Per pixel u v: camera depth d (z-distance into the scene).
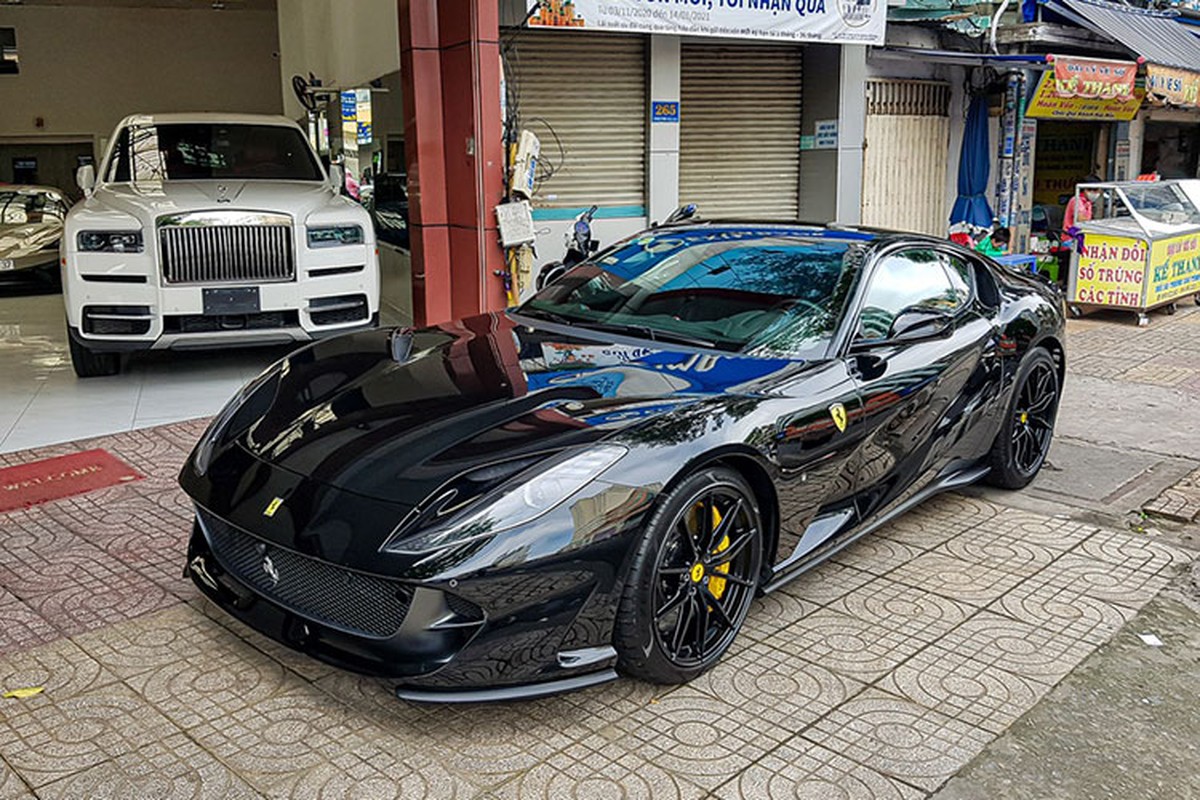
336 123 12.98
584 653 3.03
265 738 2.99
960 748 3.00
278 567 3.16
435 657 2.86
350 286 7.58
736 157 10.61
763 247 4.58
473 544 2.81
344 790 2.75
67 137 22.19
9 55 21.56
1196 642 3.72
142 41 22.28
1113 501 5.27
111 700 3.19
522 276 7.98
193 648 3.53
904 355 4.23
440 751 2.94
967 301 4.91
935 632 3.75
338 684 3.30
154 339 7.11
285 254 7.27
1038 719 3.18
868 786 2.81
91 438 6.11
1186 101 12.55
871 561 4.43
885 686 3.35
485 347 4.04
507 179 7.86
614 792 2.76
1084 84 11.23
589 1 8.52
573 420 3.25
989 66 11.98
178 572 4.16
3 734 3.00
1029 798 2.78
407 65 7.99
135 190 7.57
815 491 3.73
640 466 3.08
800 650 3.60
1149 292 10.58
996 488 5.46
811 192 10.88
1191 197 11.66
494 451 3.09
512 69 8.98
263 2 21.50
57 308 11.34
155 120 8.41
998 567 4.39
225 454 3.49
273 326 7.37
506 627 2.87
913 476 4.39
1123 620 3.88
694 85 10.23
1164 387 7.91
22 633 3.63
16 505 4.95
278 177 8.37
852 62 10.41
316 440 3.34
